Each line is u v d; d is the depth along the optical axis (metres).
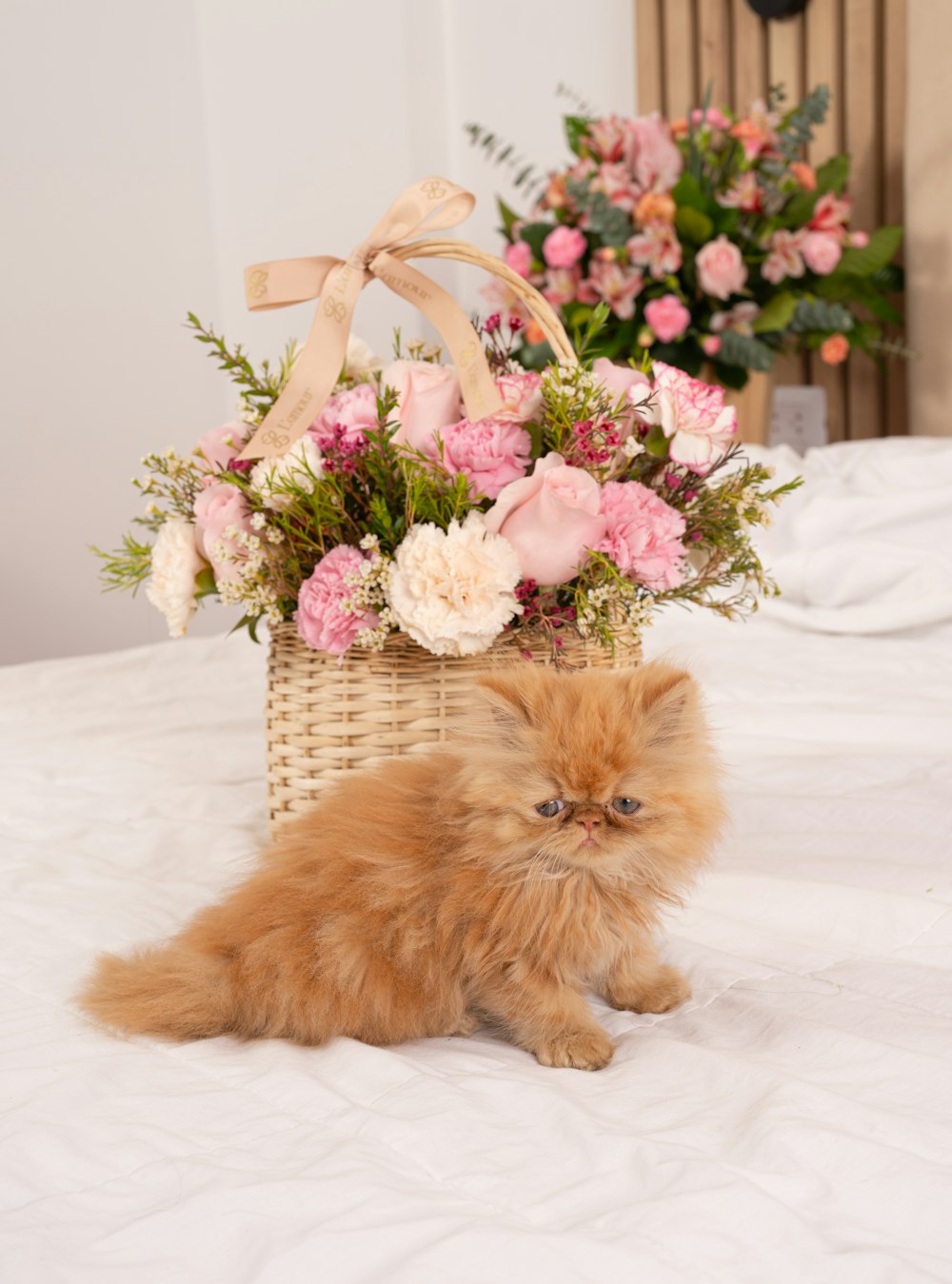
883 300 3.16
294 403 1.42
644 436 1.45
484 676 1.08
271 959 1.06
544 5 3.75
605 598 1.35
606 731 1.03
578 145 3.22
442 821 1.08
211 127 3.85
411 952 1.06
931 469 2.68
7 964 1.24
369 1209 0.76
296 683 1.46
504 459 1.37
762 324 2.98
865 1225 0.75
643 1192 0.78
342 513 1.39
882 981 1.12
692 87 3.46
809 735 1.96
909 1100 0.90
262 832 1.65
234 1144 0.88
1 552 3.78
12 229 3.69
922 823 1.53
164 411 3.93
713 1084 0.95
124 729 2.16
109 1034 1.07
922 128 3.03
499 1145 0.85
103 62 3.73
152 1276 0.71
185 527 1.50
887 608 2.47
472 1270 0.69
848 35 3.19
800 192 3.09
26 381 3.75
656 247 2.95
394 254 1.51
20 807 1.76
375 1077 0.97
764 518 1.50
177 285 3.89
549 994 1.06
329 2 3.80
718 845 1.49
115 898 1.41
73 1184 0.83
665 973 1.17
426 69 3.87
